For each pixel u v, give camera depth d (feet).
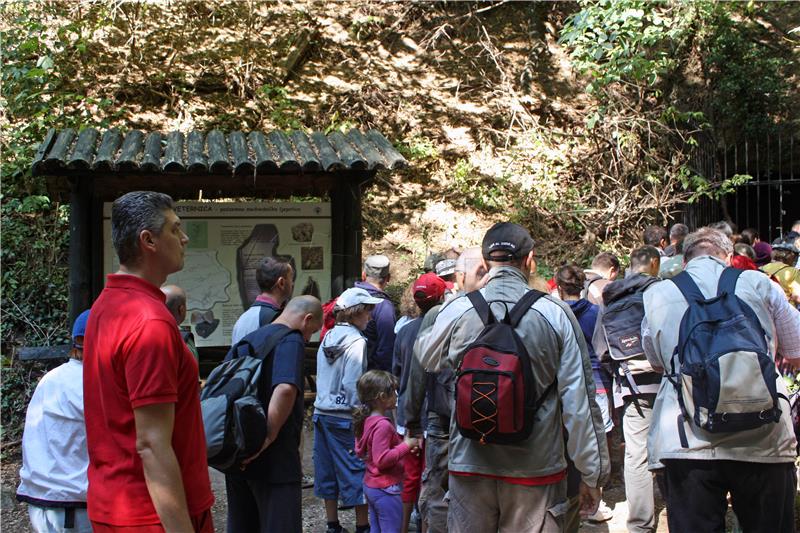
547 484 10.17
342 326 16.22
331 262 25.08
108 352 7.88
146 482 7.70
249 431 10.89
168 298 13.61
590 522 16.72
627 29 33.45
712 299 10.86
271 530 11.64
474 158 38.37
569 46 38.47
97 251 23.75
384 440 13.98
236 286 24.77
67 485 10.17
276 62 39.04
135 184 24.03
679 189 37.93
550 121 40.50
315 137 25.70
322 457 16.17
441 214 35.76
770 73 38.86
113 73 36.68
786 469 10.67
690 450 10.61
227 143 25.03
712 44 39.58
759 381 10.05
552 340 10.16
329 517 16.20
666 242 27.58
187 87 37.40
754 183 36.55
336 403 15.87
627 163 38.29
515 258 10.78
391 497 14.08
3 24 34.45
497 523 10.52
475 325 10.52
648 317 11.60
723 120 39.63
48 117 32.50
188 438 8.20
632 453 15.25
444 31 40.75
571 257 35.06
